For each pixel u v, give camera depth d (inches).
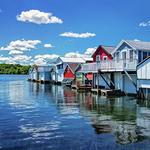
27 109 1175.0
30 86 2893.7
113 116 971.9
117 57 1813.5
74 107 1210.0
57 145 636.7
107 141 663.1
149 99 1401.3
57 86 2795.3
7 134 729.6
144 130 764.0
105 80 1860.2
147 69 1402.6
